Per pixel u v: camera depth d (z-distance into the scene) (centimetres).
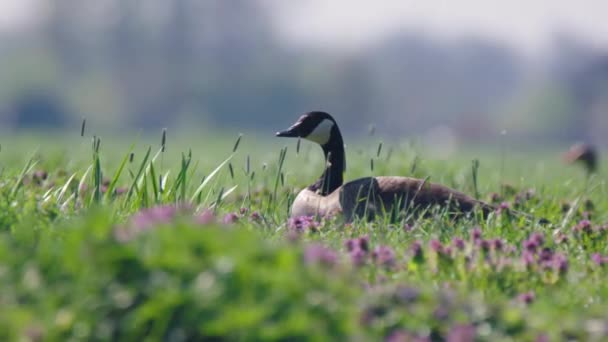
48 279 622
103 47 13838
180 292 589
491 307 702
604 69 15912
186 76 14112
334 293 633
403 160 1945
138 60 13875
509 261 867
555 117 16288
